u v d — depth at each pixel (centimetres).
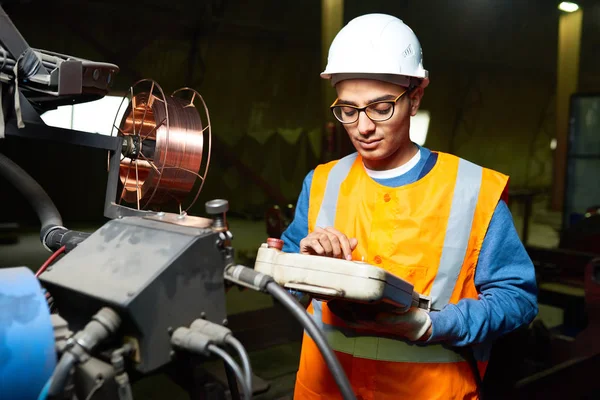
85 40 802
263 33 945
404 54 111
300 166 1039
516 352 230
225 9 874
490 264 118
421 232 117
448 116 1235
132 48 843
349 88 113
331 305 113
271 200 998
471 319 109
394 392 118
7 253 620
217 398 79
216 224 77
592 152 536
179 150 108
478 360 122
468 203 118
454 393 118
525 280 118
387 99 111
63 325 72
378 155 117
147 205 117
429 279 117
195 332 70
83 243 85
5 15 92
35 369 66
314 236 113
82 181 840
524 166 1405
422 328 105
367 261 121
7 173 108
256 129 1006
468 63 1209
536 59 1279
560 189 924
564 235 473
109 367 70
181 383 80
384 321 105
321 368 127
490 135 1316
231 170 976
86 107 768
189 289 73
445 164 122
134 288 68
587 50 1186
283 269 96
